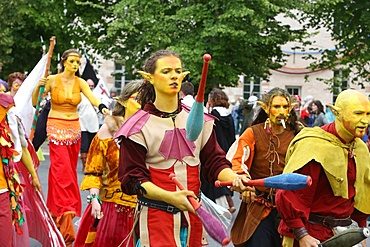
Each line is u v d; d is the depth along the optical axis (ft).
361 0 93.86
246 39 85.51
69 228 33.30
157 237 18.19
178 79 18.47
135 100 22.43
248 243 24.49
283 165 24.59
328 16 96.63
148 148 18.33
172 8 89.25
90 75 67.92
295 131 24.89
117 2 98.32
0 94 23.15
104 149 25.38
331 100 148.46
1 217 22.80
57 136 35.09
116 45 94.17
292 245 20.63
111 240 25.52
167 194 17.61
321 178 19.69
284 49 145.89
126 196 25.40
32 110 33.83
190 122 16.99
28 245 25.67
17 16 92.58
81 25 97.71
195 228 18.63
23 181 27.73
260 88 147.33
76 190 34.53
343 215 19.95
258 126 24.97
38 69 35.01
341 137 19.80
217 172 18.57
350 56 99.35
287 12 86.63
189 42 85.81
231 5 83.15
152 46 90.12
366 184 20.35
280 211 19.61
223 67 87.61
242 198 24.82
